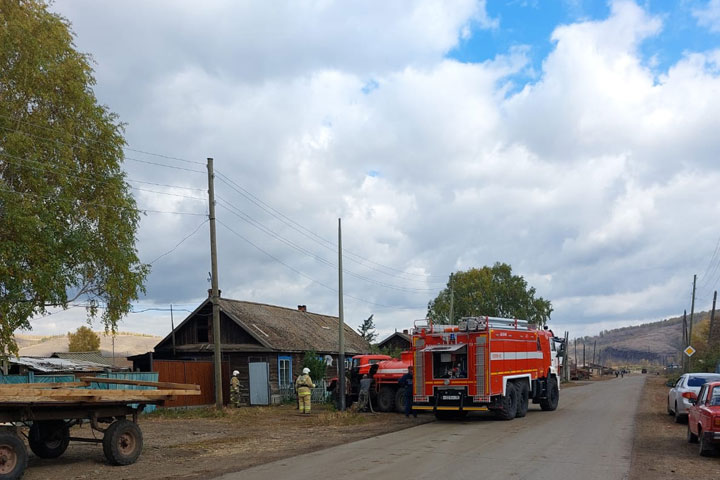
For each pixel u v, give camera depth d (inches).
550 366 1034.7
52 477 470.0
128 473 484.1
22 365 933.8
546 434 681.0
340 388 1062.4
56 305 785.6
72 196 803.4
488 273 2689.5
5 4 784.9
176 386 594.9
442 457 518.0
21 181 762.2
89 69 861.8
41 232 743.1
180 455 573.6
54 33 821.2
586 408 1080.8
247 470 474.3
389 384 1023.0
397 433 711.1
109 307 848.3
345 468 469.4
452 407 838.5
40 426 554.6
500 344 859.4
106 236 832.3
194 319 1403.8
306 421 898.1
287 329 1508.4
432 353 863.7
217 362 1051.9
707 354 2292.1
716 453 531.2
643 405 1150.3
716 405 546.0
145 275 876.6
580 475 435.5
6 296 732.0
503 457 516.4
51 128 796.6
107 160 851.4
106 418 554.9
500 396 850.1
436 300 2746.1
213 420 928.9
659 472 449.7
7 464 443.8
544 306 2659.9
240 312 1428.4
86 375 983.6
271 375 1321.4
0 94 773.9
